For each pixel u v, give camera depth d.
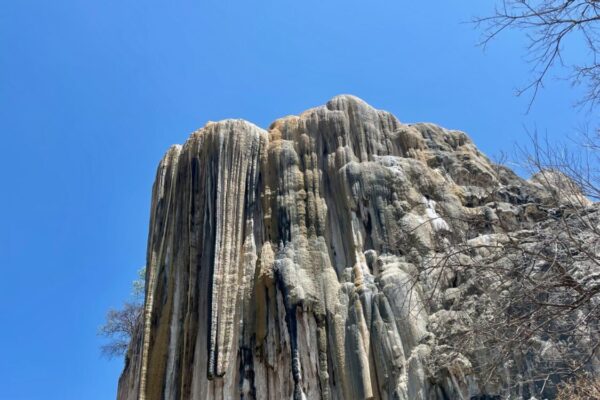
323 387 17.80
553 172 10.12
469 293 16.75
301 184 22.55
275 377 19.03
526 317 9.55
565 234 10.29
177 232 23.91
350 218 21.03
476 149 25.02
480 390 15.02
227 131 24.64
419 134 24.50
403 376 16.41
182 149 25.92
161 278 23.45
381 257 19.66
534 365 13.44
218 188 23.23
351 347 17.69
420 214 20.72
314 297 19.34
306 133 23.98
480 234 19.17
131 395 24.12
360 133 23.67
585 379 11.65
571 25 7.80
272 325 19.59
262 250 21.38
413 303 17.56
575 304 9.08
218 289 21.05
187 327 21.22
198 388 20.06
